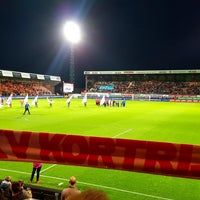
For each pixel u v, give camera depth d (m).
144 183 13.55
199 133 26.98
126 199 11.65
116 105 61.66
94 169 15.58
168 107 59.88
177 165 5.25
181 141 23.23
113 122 33.88
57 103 67.00
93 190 2.00
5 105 58.34
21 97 82.25
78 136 5.90
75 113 43.88
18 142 6.30
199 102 80.94
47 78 98.50
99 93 94.12
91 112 45.94
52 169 15.62
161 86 100.62
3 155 6.38
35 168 13.69
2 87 86.44
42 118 36.97
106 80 110.81
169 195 12.13
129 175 14.66
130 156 5.56
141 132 27.31
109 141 5.68
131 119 37.19
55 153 6.06
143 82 105.38
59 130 27.77
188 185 13.30
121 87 104.00
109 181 13.82
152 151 5.42
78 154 5.91
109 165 5.69
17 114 41.56
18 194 7.66
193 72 92.75
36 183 13.54
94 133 26.44
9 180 9.50
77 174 14.81
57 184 13.41
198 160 5.13
